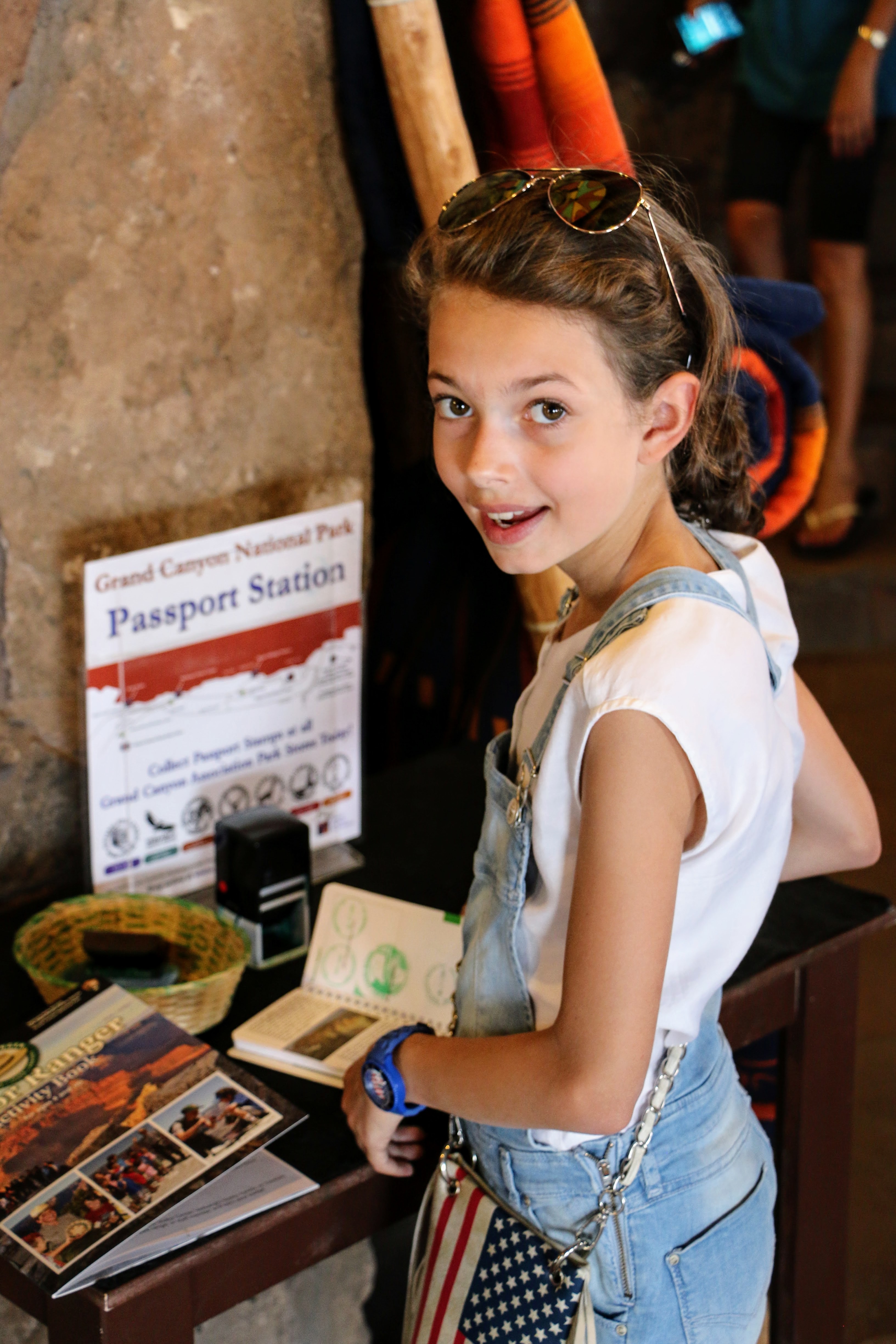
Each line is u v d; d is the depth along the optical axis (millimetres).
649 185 1121
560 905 929
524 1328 966
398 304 1558
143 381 1395
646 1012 816
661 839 816
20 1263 935
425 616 1915
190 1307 982
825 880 1447
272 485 1547
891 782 2973
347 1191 1054
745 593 941
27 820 1438
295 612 1406
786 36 3055
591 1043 817
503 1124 899
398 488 1966
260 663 1393
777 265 3291
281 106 1426
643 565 930
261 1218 1000
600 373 832
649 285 849
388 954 1259
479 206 860
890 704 3260
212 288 1421
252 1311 1389
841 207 3166
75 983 1194
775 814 915
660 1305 978
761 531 1153
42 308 1303
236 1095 1086
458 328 840
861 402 3631
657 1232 972
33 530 1356
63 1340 974
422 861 1474
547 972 960
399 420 1979
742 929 929
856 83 2941
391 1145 1076
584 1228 960
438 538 1912
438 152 1457
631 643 850
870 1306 1779
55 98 1256
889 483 3695
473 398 850
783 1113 1420
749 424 1668
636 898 810
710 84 3785
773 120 3152
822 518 3453
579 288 813
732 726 844
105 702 1295
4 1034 1193
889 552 3520
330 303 1543
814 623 3463
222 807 1407
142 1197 988
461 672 1887
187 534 1480
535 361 822
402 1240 1506
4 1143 1037
